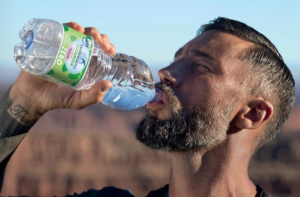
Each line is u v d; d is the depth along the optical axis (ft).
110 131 108.58
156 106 10.26
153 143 10.08
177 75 10.37
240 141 10.48
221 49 10.57
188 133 9.92
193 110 10.11
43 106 9.89
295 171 76.23
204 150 10.23
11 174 73.10
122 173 76.33
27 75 9.86
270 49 10.92
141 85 11.13
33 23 9.84
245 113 10.49
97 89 9.27
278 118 11.10
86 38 9.16
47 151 85.25
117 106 11.40
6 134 9.87
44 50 9.43
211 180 10.22
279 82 10.91
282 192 69.10
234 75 10.39
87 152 86.48
